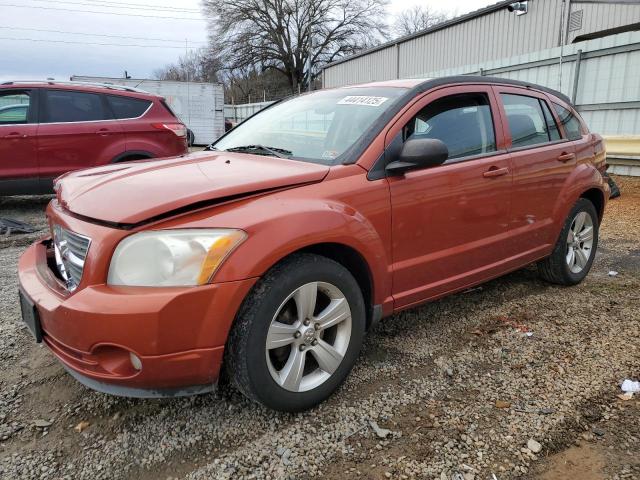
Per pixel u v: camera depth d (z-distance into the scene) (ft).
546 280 14.25
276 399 7.74
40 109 23.31
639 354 10.10
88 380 7.14
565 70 33.14
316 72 146.82
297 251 7.94
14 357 10.09
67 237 7.86
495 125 11.56
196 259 6.85
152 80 74.28
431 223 9.84
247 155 10.25
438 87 10.57
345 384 9.10
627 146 29.81
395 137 9.41
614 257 17.04
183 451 7.38
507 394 8.77
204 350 6.96
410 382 9.18
